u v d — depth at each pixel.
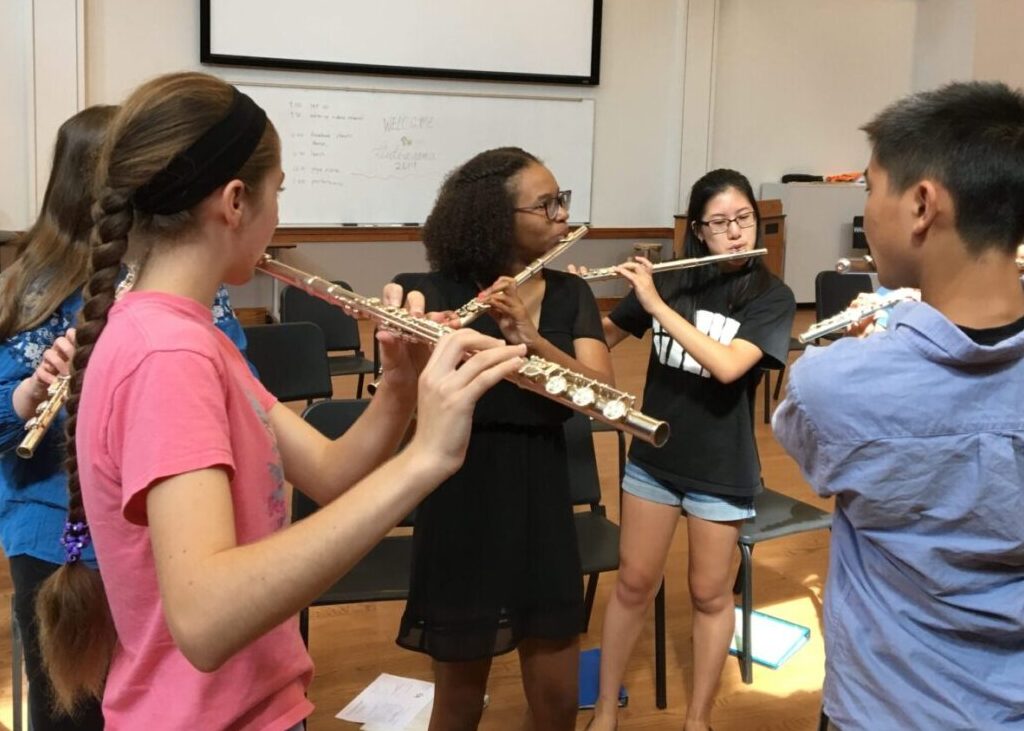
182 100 0.93
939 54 8.30
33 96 6.08
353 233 6.92
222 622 0.80
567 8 7.21
